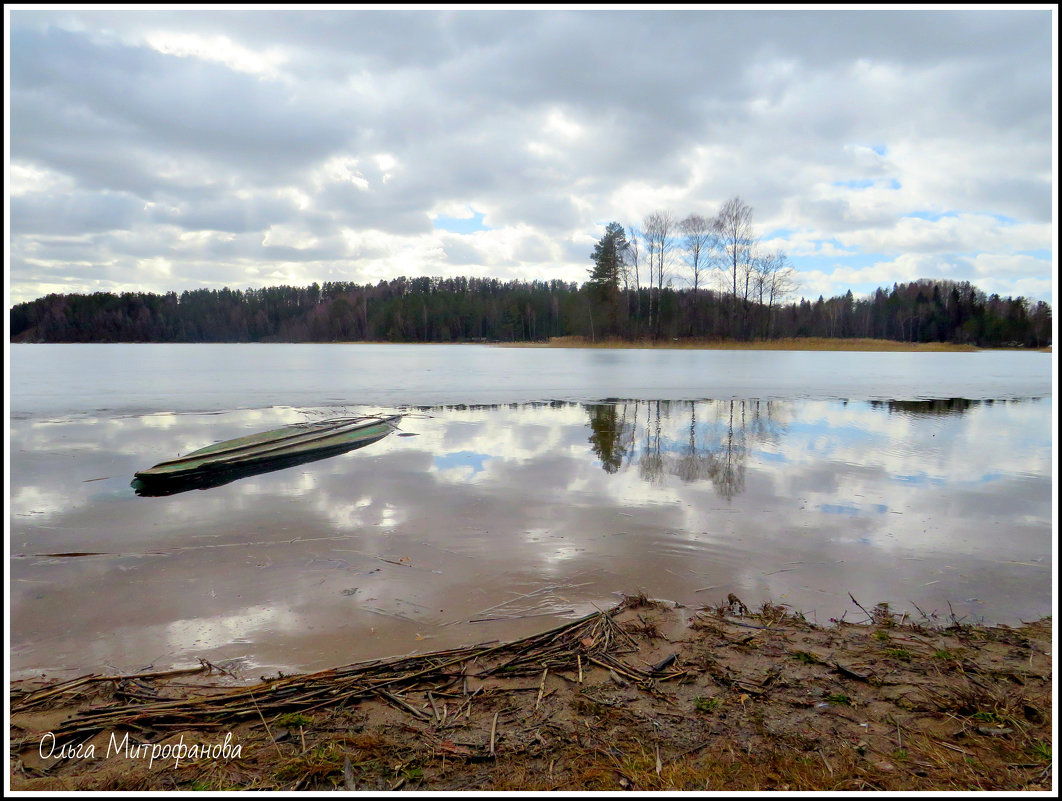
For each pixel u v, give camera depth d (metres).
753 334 57.91
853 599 4.50
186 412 13.88
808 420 13.27
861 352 52.81
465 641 3.83
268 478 8.01
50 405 14.79
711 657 3.58
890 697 3.16
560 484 7.75
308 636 3.89
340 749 2.74
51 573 4.88
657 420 13.16
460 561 5.18
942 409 15.12
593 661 3.52
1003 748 2.74
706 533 5.91
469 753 2.71
